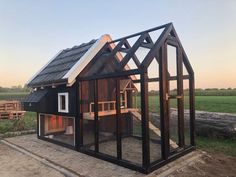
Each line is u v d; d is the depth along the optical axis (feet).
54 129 29.40
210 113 31.73
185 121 26.89
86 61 22.90
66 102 23.85
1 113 52.75
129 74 17.10
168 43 19.49
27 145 25.57
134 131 29.55
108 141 26.48
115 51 22.03
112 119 26.63
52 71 27.32
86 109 23.50
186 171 16.51
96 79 20.34
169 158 18.16
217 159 19.22
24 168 17.99
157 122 25.50
